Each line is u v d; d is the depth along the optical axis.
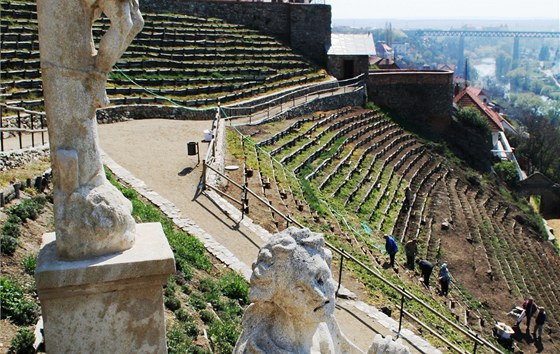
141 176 22.17
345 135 39.19
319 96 42.72
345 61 49.59
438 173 42.09
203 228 19.03
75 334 6.73
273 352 5.43
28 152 19.22
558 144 67.50
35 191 16.91
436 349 16.53
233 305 14.67
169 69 38.00
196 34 43.56
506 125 74.69
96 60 6.66
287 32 49.94
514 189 51.75
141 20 6.79
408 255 26.22
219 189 22.31
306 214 24.08
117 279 6.63
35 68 31.53
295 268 5.39
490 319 25.92
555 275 35.34
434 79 51.19
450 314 22.86
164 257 6.73
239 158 26.98
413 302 20.92
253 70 42.00
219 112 31.25
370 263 22.81
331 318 6.27
